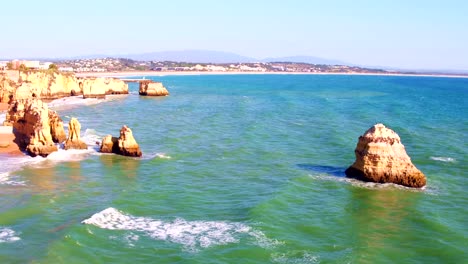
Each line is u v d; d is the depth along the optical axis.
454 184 46.00
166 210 38.38
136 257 29.67
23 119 63.12
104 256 29.67
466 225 35.75
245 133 74.75
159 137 71.50
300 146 64.50
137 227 34.50
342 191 43.38
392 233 34.00
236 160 56.19
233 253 30.23
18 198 40.59
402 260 29.72
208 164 54.12
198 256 29.78
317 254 30.27
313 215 37.31
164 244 31.58
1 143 60.16
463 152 60.16
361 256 29.89
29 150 56.84
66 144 59.56
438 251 31.05
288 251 30.66
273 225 34.84
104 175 48.81
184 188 44.53
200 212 37.97
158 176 48.50
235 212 37.88
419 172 44.75
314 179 47.34
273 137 71.56
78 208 38.34
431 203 40.47
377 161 45.50
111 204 39.16
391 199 41.31
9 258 28.89
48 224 34.69
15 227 34.00
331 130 77.06
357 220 36.41
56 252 29.44
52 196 41.34
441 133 75.50
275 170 51.44
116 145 58.56
